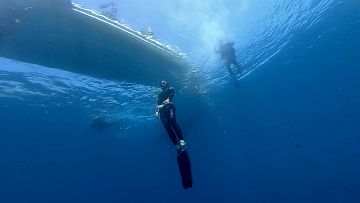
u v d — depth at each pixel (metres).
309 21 15.53
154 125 23.92
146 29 11.72
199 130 26.53
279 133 31.70
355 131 35.66
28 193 62.53
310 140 36.47
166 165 47.84
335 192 37.06
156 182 64.44
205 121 24.05
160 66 12.48
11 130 24.45
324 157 38.94
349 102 28.56
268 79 20.92
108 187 68.00
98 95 16.42
